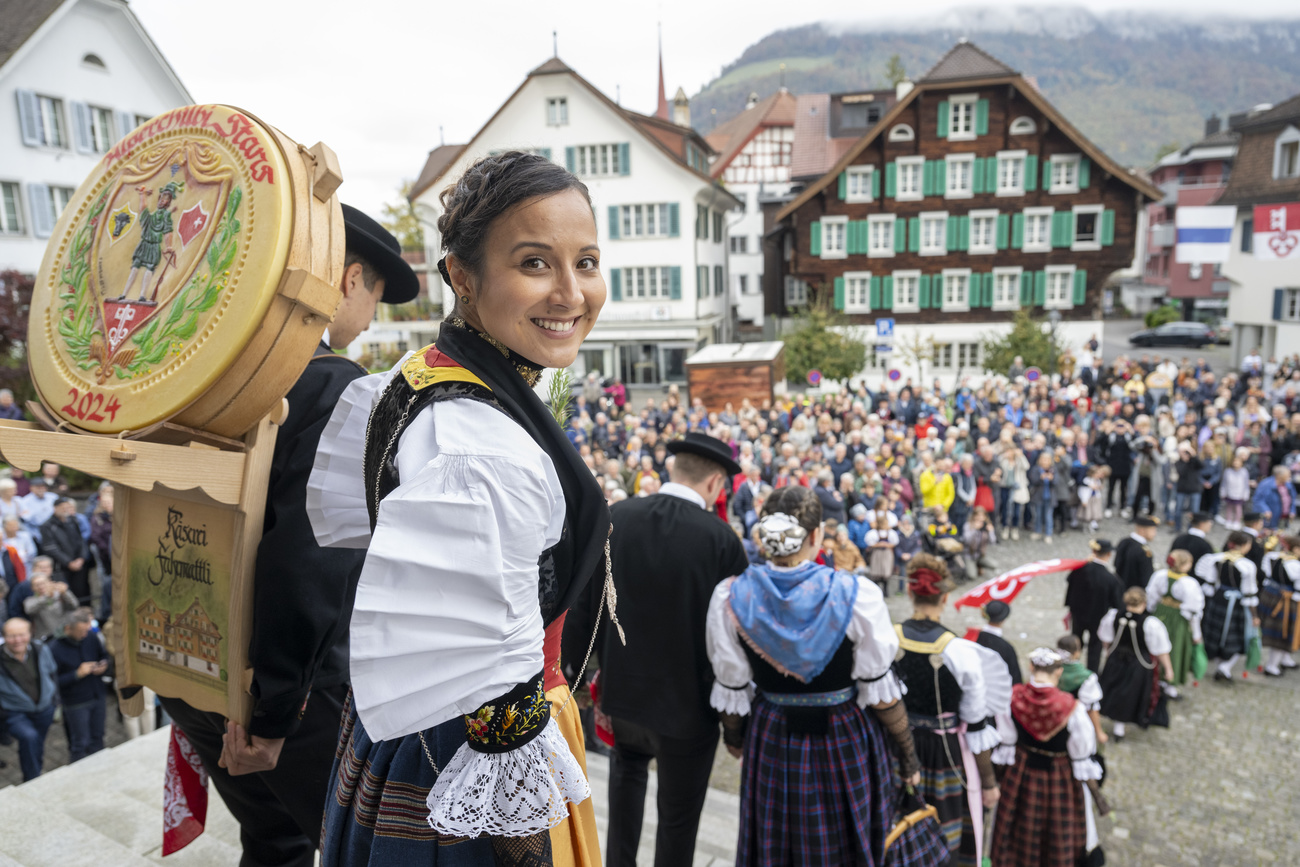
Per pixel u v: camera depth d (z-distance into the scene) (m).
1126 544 9.24
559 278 0.92
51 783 3.24
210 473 1.25
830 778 2.62
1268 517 13.89
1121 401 19.27
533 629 0.86
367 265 1.83
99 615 9.08
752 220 43.88
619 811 2.84
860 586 2.63
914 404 20.31
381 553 0.82
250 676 1.39
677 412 19.48
